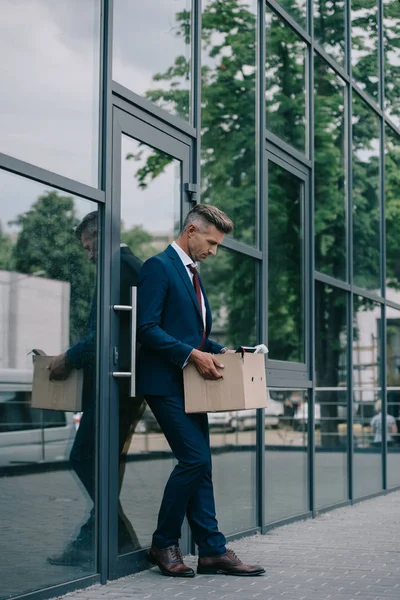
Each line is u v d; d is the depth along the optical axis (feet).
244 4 25.21
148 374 17.56
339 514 29.04
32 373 15.30
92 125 17.43
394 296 38.65
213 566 17.97
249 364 17.21
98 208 17.49
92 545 16.90
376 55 37.35
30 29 15.85
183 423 17.40
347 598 15.80
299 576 17.92
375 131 37.01
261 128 25.79
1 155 14.66
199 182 21.61
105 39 17.89
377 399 35.88
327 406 30.32
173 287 17.62
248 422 24.21
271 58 26.94
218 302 23.82
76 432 16.52
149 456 19.17
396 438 38.19
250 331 24.95
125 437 18.30
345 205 33.09
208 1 23.26
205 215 17.92
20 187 15.23
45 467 15.62
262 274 25.50
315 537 23.59
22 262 15.17
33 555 15.26
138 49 19.43
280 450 26.16
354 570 18.67
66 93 16.67
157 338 17.08
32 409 15.30
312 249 29.04
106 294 17.51
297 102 28.81
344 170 33.19
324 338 30.37
